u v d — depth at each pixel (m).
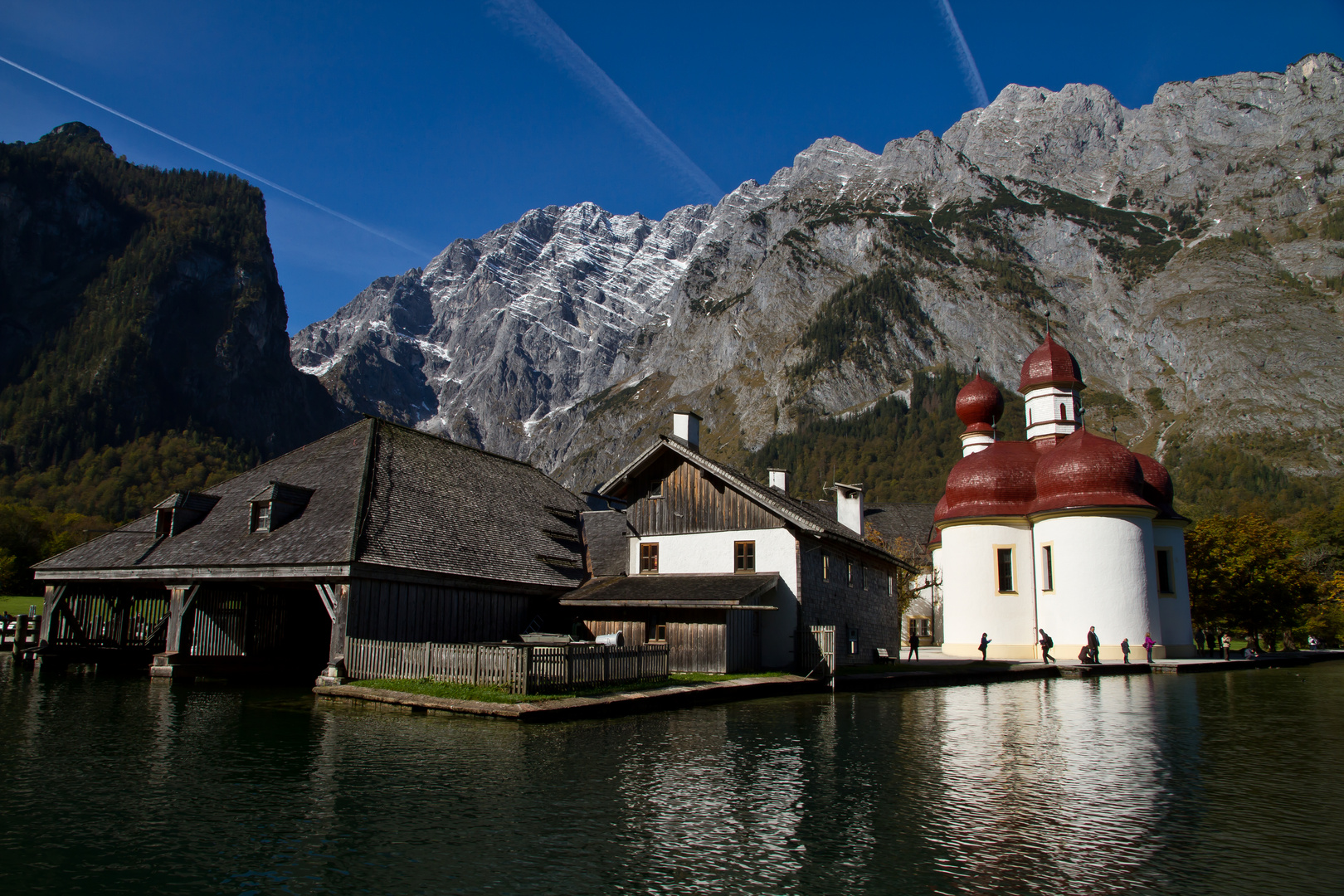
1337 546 106.50
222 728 19.28
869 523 95.06
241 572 28.14
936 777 15.27
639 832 11.47
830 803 13.27
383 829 11.43
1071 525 45.44
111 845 10.67
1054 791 14.34
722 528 35.88
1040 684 36.06
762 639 34.38
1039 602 46.84
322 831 11.31
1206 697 30.45
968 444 59.84
